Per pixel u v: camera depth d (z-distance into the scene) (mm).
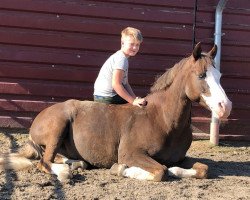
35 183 2869
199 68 2965
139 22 4652
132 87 4652
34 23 4480
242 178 3250
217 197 2746
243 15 4805
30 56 4500
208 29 4762
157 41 4695
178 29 4715
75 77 4582
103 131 3268
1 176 3014
